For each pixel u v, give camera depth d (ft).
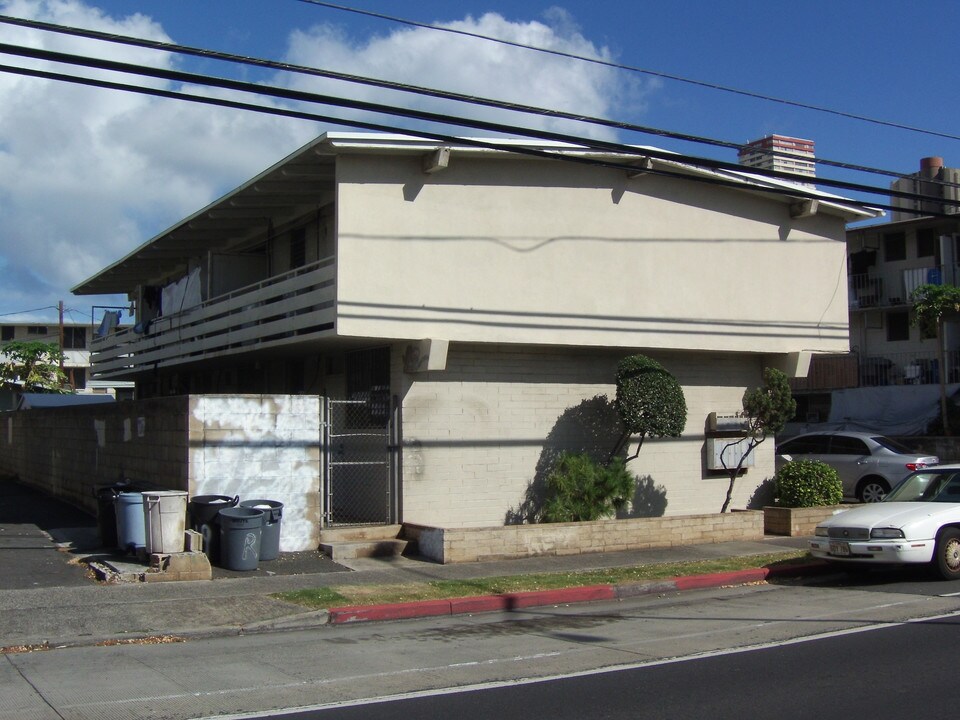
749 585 45.85
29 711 23.82
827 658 29.19
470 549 47.83
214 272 67.87
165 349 74.18
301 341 50.62
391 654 30.81
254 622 34.86
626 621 36.81
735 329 60.44
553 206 53.67
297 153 48.34
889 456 69.77
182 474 46.62
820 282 64.69
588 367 56.95
